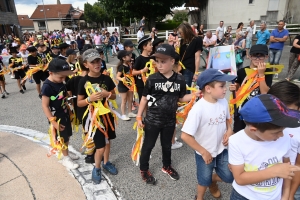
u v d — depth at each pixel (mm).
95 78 2684
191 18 29125
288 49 13031
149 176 2801
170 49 2369
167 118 2566
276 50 7109
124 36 20328
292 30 16266
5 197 2582
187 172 3020
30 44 14414
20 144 3789
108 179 2891
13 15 31469
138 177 2936
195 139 2197
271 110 1313
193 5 25359
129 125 4520
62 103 2908
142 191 2684
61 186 2742
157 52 2365
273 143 1505
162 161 3078
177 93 2523
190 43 4039
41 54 7191
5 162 3266
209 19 21469
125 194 2639
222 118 2109
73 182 2811
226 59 4109
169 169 2916
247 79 2643
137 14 25125
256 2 20453
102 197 2559
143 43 3883
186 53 4102
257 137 1494
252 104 1399
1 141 3908
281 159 1539
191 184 2791
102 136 2664
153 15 25031
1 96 6887
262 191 1584
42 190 2684
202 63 10109
